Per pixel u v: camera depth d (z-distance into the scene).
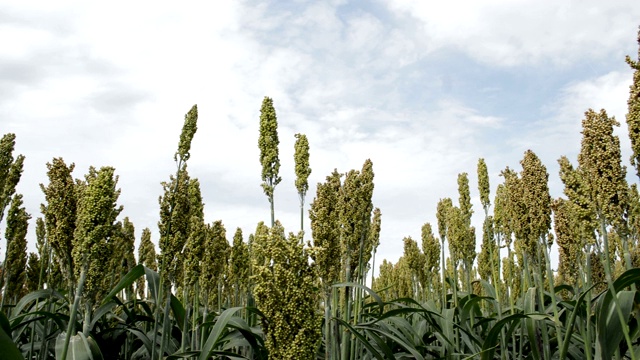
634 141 5.00
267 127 7.72
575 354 7.23
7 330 5.35
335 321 6.47
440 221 10.47
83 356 5.28
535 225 6.77
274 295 4.68
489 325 9.24
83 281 5.39
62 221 5.65
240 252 9.80
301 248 4.88
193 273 7.50
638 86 5.00
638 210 6.61
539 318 6.39
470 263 9.84
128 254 11.26
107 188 5.49
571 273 7.14
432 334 9.23
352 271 7.36
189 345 8.81
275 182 7.63
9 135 9.16
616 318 5.26
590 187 5.24
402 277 13.09
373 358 8.51
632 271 4.89
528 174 6.90
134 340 9.38
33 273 10.35
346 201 7.36
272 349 4.70
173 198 7.11
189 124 7.32
